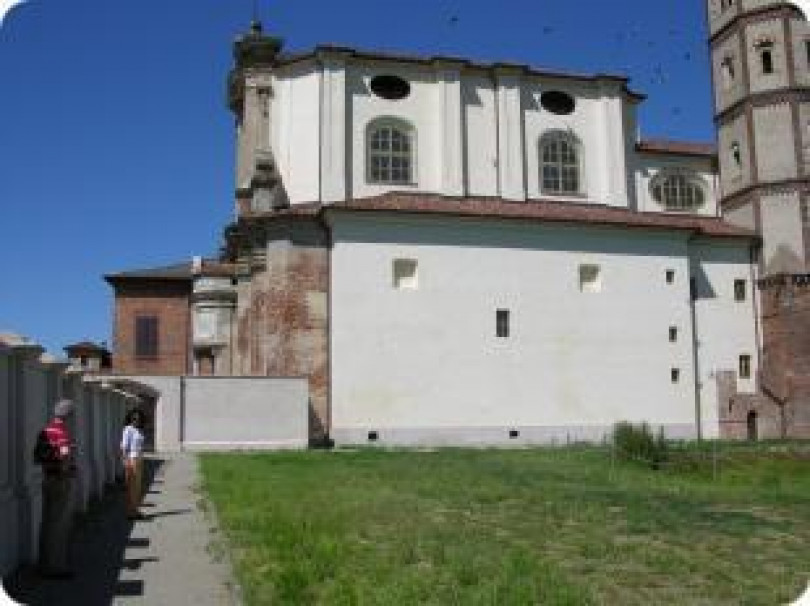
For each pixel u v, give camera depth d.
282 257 45.41
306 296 45.03
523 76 54.97
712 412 50.50
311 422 43.88
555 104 55.97
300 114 51.91
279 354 44.81
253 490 22.88
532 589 11.50
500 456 36.06
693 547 15.12
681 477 29.31
